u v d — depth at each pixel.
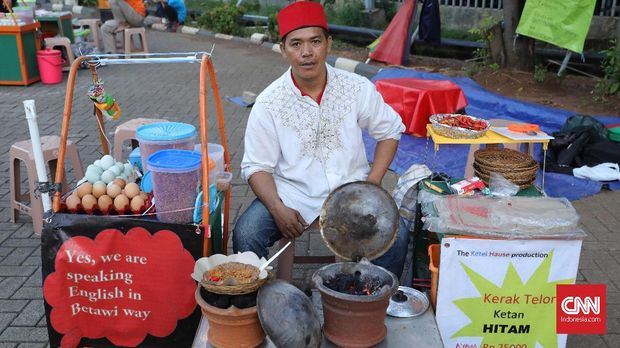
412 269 3.16
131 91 8.31
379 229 2.54
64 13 10.12
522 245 2.51
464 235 2.50
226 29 13.05
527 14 6.91
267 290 2.15
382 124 3.03
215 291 2.14
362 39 11.10
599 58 8.23
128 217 2.63
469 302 2.59
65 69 9.46
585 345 3.00
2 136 6.27
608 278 3.62
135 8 10.40
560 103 6.91
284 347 2.03
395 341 2.32
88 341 2.73
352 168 2.97
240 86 8.59
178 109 7.38
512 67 8.10
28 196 4.37
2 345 2.97
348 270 2.40
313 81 2.81
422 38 9.34
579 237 2.49
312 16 2.65
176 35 13.43
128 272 2.61
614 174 4.92
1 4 10.20
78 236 2.58
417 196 3.16
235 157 5.70
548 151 5.30
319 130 2.87
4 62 8.45
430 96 5.64
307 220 2.91
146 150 2.89
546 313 2.63
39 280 3.56
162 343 2.72
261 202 2.92
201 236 2.56
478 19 10.84
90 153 5.74
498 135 3.37
